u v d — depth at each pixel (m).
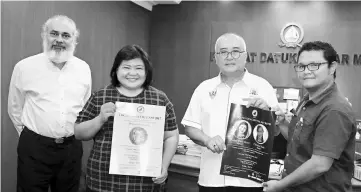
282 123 1.80
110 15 4.32
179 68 5.34
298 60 1.53
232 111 1.72
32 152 2.28
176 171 2.62
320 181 1.48
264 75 4.88
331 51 1.46
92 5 3.90
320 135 1.42
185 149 2.88
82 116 1.61
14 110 2.40
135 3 4.95
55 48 2.34
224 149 1.72
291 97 4.68
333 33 4.60
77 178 2.48
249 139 1.70
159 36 5.43
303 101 1.65
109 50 4.33
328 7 4.65
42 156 2.28
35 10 3.00
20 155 2.31
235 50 1.79
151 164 1.56
